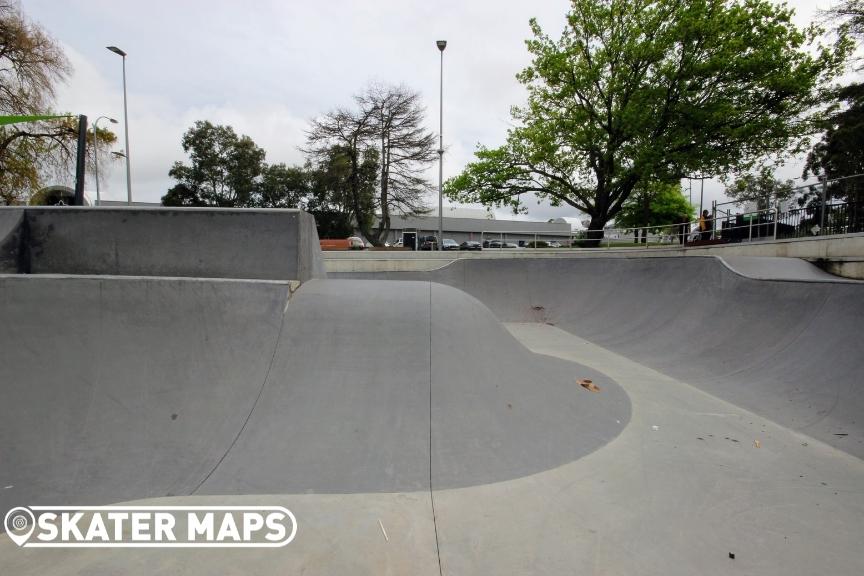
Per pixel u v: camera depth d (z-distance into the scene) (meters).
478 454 3.35
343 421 3.49
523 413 3.93
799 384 4.92
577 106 21.34
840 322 5.30
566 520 2.67
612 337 8.75
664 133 19.98
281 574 2.21
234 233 4.52
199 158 38.16
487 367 4.25
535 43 21.64
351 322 4.14
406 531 2.55
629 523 2.66
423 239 35.31
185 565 2.28
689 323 7.80
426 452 3.30
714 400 5.00
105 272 4.59
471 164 24.03
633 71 20.30
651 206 37.44
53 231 4.58
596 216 23.11
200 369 3.77
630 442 3.82
